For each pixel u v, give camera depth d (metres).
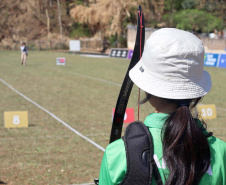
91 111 9.44
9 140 6.42
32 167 5.08
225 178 1.27
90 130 7.34
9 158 5.44
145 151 1.19
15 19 53.19
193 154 1.18
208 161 1.22
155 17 44.16
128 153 1.18
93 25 50.16
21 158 5.46
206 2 46.19
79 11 46.66
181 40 1.22
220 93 13.27
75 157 5.58
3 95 11.80
